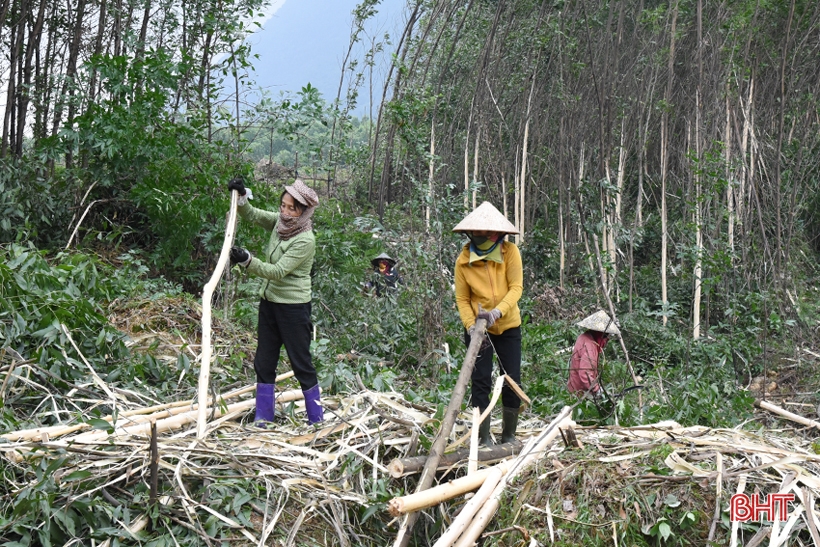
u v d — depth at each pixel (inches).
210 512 138.1
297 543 140.6
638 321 377.1
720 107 457.1
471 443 158.4
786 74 515.5
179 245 354.3
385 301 322.0
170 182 350.3
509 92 625.6
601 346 261.3
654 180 600.1
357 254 400.8
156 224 357.1
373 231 376.2
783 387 330.6
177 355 233.8
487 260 178.5
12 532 131.3
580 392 245.6
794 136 531.8
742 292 388.5
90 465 142.9
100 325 210.4
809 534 137.9
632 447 163.0
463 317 180.5
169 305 275.4
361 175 650.2
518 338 182.9
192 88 378.6
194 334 262.1
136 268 351.6
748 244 424.5
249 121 392.8
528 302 410.3
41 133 424.5
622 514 141.9
